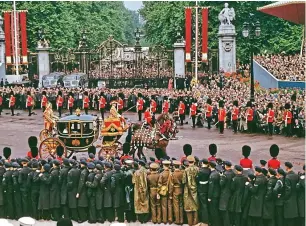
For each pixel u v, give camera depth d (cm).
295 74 5966
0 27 7344
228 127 4494
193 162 2238
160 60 7562
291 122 3981
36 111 5581
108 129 3011
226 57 6994
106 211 2294
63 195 2300
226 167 2195
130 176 2284
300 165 3062
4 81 7006
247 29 4862
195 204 2222
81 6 10044
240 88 5631
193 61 7375
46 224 2295
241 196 2161
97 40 10119
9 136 4109
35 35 8250
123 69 7500
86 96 5200
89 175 2275
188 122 4844
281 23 8238
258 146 3669
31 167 2350
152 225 2269
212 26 8025
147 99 5212
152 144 3005
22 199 2334
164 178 2256
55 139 3003
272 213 2128
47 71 7375
